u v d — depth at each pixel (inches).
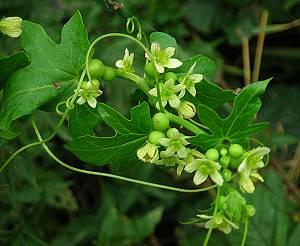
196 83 11.0
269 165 18.9
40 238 16.4
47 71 10.7
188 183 19.1
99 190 19.5
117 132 10.4
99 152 10.6
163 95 10.6
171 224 20.1
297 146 20.0
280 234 16.3
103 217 18.3
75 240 18.0
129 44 16.7
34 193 16.5
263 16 20.1
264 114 20.8
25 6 14.8
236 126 10.4
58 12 15.5
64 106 10.9
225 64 21.2
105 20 16.7
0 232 15.9
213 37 20.7
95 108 10.9
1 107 10.8
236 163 10.5
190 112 10.9
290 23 20.0
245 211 10.5
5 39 14.6
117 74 11.0
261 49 19.9
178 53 16.4
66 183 17.1
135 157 10.8
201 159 10.2
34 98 10.6
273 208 16.4
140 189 18.4
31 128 15.1
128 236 17.5
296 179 19.7
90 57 10.8
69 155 18.2
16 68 10.6
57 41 14.8
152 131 10.5
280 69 21.5
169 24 18.8
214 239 17.7
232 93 11.1
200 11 20.1
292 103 21.0
